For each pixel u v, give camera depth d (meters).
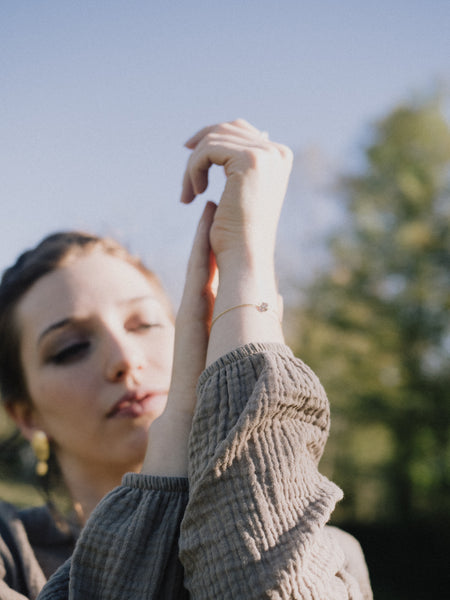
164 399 1.27
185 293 1.03
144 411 1.24
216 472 0.80
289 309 16.14
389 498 15.20
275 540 0.78
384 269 16.06
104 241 1.43
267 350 0.89
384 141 17.03
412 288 15.84
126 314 1.32
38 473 1.40
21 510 1.39
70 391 1.26
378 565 14.82
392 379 15.57
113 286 1.33
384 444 15.37
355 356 15.61
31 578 1.21
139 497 0.88
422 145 16.69
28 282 1.35
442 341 15.59
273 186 1.03
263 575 0.75
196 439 0.85
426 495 15.12
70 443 1.29
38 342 1.32
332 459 15.30
